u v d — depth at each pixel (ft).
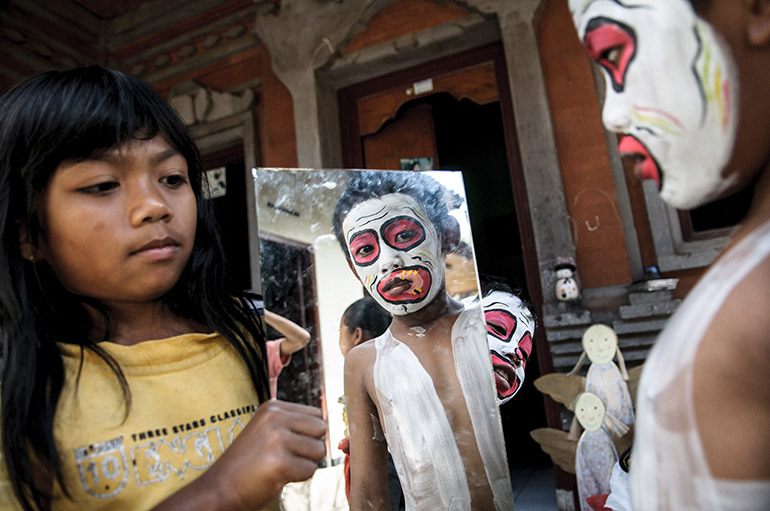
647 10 1.20
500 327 3.89
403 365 2.49
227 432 2.15
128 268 1.90
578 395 7.66
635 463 1.24
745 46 1.13
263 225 2.26
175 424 2.03
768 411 1.03
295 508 2.22
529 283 10.14
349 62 11.28
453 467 2.46
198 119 13.08
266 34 11.83
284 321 2.26
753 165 1.19
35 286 2.02
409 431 2.45
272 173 2.33
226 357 2.35
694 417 1.08
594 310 9.08
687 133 1.19
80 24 13.52
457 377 2.57
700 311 1.14
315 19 11.44
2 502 1.64
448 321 2.61
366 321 2.45
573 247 9.24
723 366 1.05
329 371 2.33
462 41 10.77
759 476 1.03
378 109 11.89
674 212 8.91
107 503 1.84
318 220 2.39
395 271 2.52
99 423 1.89
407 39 10.85
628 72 1.25
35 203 1.87
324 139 11.39
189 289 2.47
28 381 1.79
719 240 8.64
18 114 1.90
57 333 2.01
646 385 1.21
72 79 1.99
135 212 1.87
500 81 10.78
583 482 7.16
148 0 13.61
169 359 2.15
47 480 1.82
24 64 12.48
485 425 2.54
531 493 10.23
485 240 18.51
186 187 2.15
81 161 1.83
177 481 1.95
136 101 2.03
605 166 9.31
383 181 2.59
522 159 9.64
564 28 9.80
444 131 18.79
